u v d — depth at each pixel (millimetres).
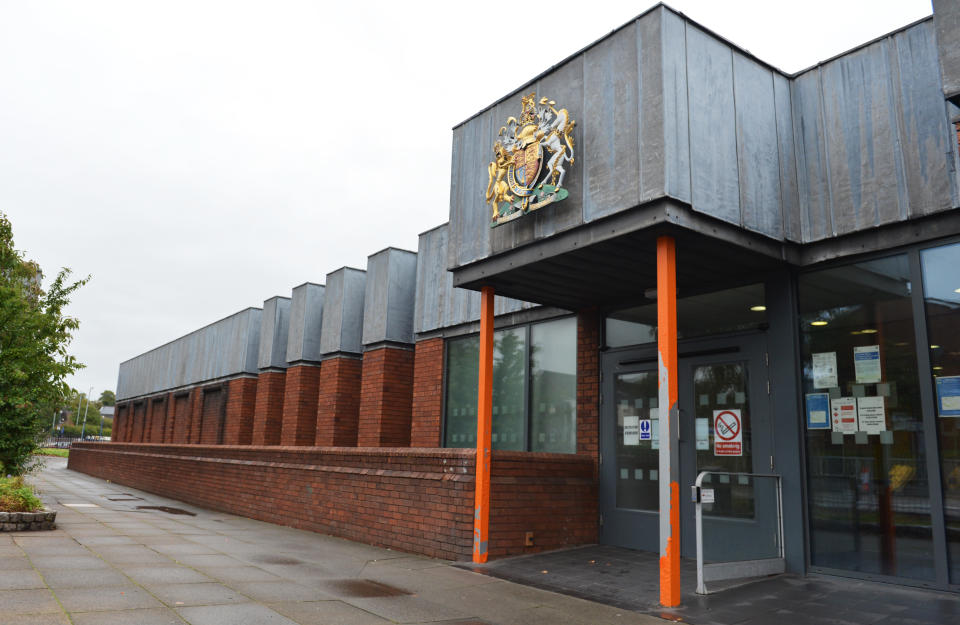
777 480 7281
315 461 11695
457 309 12336
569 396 10148
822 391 7125
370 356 13945
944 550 5992
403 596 6320
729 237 6652
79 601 5277
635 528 8781
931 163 6418
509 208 7789
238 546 9070
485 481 8117
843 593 6125
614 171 6676
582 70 7246
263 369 18625
